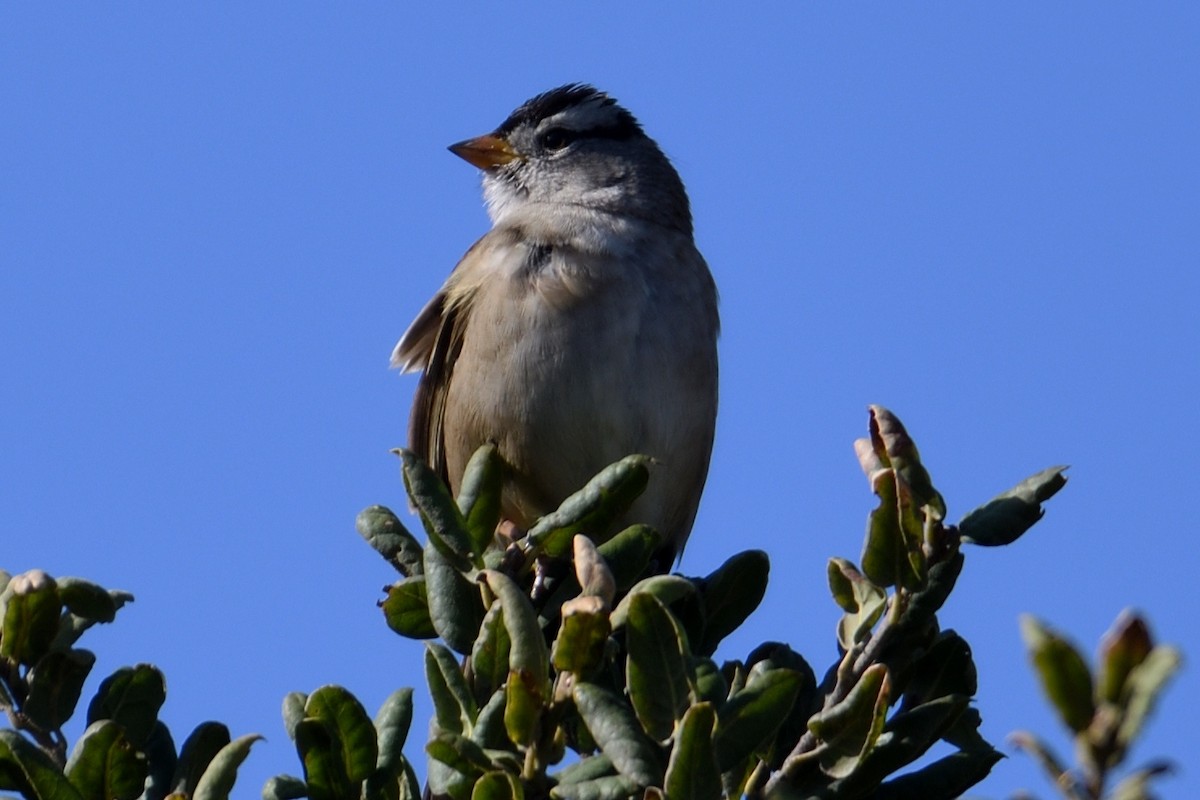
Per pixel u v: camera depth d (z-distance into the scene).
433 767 6.30
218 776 5.93
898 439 6.39
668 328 11.97
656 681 5.70
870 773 6.36
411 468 7.02
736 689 7.03
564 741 6.28
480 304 11.84
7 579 6.86
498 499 7.43
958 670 6.82
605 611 5.65
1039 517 6.40
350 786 6.55
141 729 6.82
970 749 6.62
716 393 12.59
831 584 6.54
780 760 6.70
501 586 5.90
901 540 6.29
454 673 6.45
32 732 6.55
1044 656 3.79
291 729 6.80
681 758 5.42
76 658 6.65
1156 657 3.68
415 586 7.32
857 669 6.34
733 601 7.92
